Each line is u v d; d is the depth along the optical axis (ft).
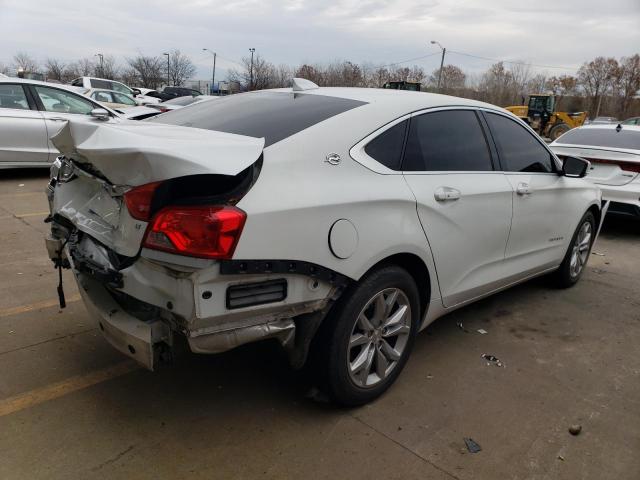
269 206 7.44
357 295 8.71
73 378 9.98
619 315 14.71
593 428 9.39
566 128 92.68
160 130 8.44
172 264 7.06
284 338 8.21
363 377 9.32
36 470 7.61
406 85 101.09
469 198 10.79
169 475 7.68
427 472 8.05
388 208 9.02
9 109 26.99
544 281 16.88
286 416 9.20
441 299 10.76
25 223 19.71
